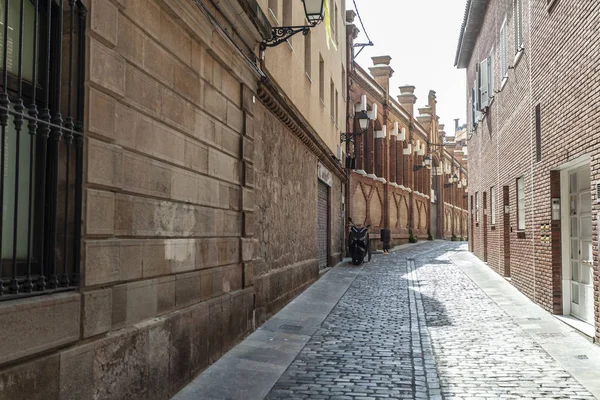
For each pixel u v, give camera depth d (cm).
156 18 542
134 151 497
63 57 409
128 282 488
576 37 864
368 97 2981
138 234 502
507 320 1024
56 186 399
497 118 1731
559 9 959
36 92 397
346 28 2559
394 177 3572
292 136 1290
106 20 442
